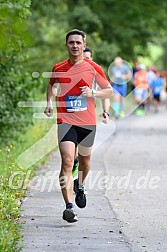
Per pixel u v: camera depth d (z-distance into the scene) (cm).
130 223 1392
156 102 5231
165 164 2209
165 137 3128
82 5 4628
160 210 1519
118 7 4784
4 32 1137
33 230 1312
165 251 1180
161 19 4853
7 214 1345
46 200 1595
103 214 1470
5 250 1100
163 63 9394
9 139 2289
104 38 4872
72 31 1398
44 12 4372
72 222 1376
